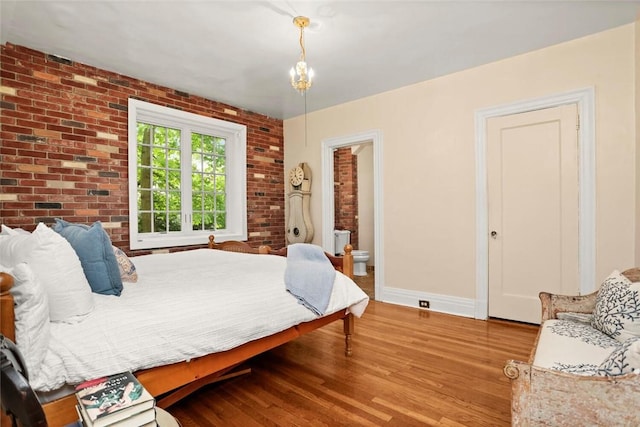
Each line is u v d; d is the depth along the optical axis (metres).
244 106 4.32
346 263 2.49
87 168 3.04
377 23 2.46
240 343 1.67
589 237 2.72
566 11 2.35
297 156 4.79
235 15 2.33
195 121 3.88
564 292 2.86
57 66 2.88
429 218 3.58
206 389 1.98
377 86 3.72
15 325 1.09
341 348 2.57
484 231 3.24
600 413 1.00
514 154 3.09
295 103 4.23
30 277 1.14
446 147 3.46
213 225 4.23
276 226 4.81
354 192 6.48
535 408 1.08
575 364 1.33
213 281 1.95
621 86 2.59
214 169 4.25
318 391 1.94
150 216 3.61
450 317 3.31
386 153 3.89
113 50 2.80
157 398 1.73
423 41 2.74
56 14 2.28
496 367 2.22
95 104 3.10
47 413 1.15
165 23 2.41
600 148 2.68
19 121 2.69
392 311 3.53
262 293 1.87
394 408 1.76
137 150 3.51
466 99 3.32
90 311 1.37
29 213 2.72
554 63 2.86
